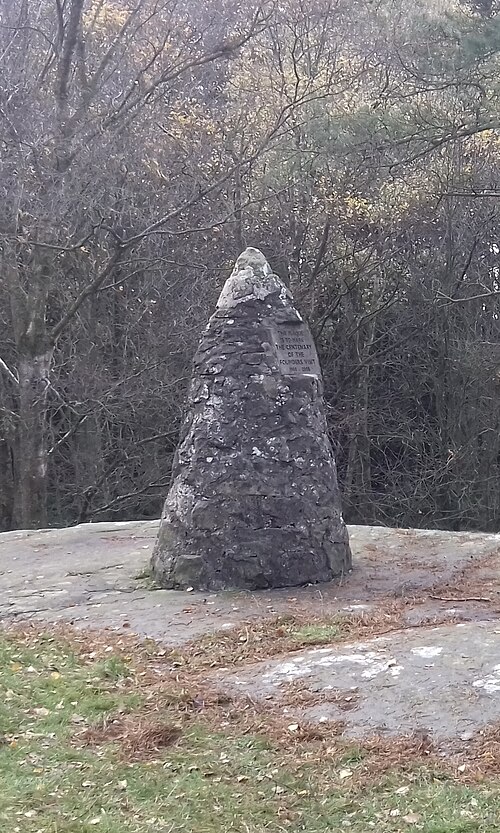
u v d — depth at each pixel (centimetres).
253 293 657
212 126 1502
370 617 542
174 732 397
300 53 1520
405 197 1532
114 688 457
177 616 566
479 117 1093
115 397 1473
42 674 479
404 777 348
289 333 662
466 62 1058
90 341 1602
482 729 374
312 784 348
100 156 1277
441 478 1925
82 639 535
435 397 1995
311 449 648
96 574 688
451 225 1834
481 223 1847
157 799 345
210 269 1438
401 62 1147
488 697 398
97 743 397
